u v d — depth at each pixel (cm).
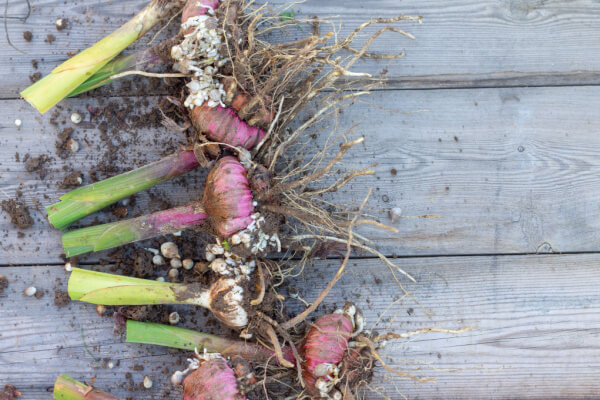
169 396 59
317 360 54
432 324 60
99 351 58
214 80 55
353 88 57
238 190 54
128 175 56
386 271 60
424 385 60
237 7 56
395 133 60
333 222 55
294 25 60
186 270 59
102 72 56
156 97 59
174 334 57
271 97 57
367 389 59
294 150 59
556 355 60
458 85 60
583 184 61
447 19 60
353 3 60
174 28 59
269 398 58
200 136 55
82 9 59
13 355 58
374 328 60
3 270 58
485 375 60
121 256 59
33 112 59
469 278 60
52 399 58
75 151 59
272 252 59
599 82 61
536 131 61
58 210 56
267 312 56
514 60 61
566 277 60
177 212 56
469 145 60
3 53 59
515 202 60
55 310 58
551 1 61
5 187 59
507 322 60
